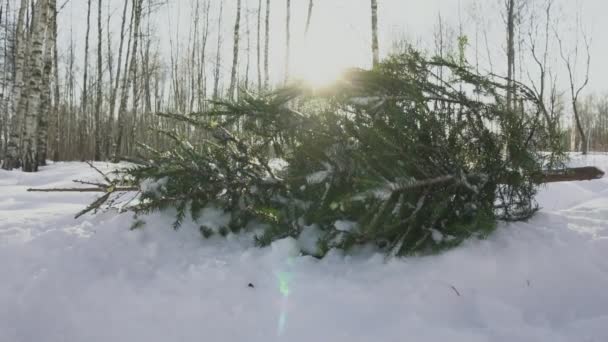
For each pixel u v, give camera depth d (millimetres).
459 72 2848
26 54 16391
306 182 2775
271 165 3070
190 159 2936
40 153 13828
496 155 2736
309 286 2248
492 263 2359
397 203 2365
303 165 2896
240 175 2988
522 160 2676
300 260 2553
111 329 2084
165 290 2289
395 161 2566
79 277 2439
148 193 2949
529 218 2975
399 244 2451
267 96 2840
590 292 2207
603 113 37906
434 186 2549
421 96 2635
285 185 2883
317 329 1940
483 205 2713
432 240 2549
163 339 1987
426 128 2662
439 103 2820
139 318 2121
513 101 2852
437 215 2471
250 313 2082
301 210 2824
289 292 2211
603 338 1744
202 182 2906
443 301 2096
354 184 2588
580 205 3654
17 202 4566
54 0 13016
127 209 3076
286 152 2998
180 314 2115
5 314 2199
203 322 2057
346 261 2547
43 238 2795
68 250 2674
